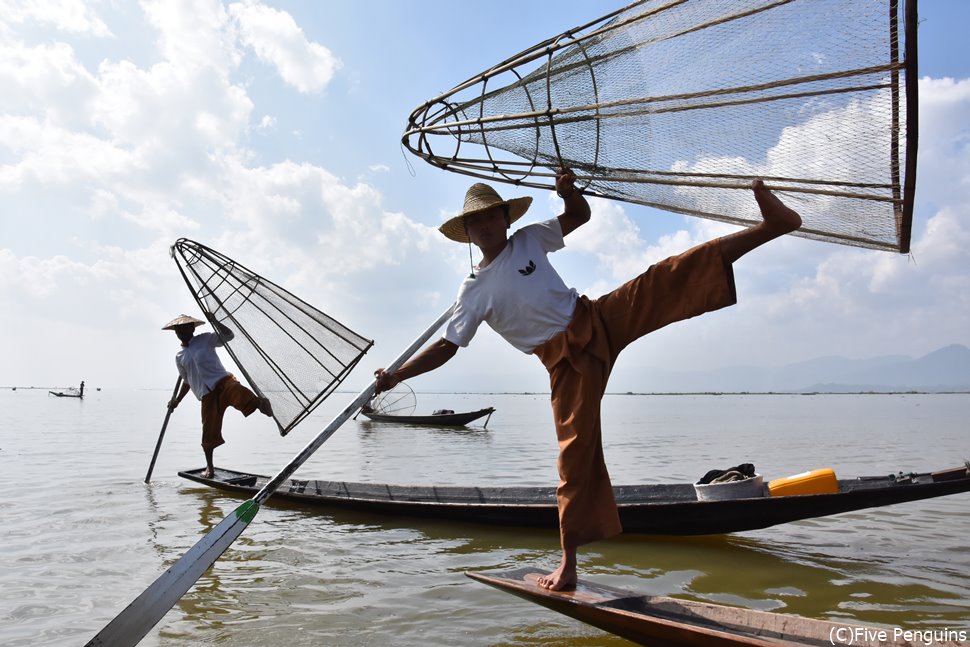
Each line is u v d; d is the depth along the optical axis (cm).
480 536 606
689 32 333
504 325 352
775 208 295
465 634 368
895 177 310
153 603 351
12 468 1044
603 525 337
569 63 362
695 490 650
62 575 479
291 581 468
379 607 413
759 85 321
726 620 302
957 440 1642
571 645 351
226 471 889
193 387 863
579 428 334
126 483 891
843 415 3462
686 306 319
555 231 361
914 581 459
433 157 421
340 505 703
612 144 362
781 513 532
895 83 291
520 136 379
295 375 686
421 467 1120
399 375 383
